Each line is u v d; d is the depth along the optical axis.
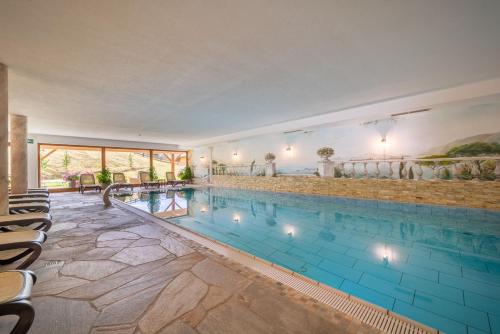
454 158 4.97
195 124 7.46
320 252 3.24
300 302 1.71
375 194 6.03
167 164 17.53
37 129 8.05
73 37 2.42
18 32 2.29
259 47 2.74
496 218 4.39
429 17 2.25
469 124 4.79
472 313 1.91
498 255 3.08
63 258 2.51
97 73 3.34
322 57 3.03
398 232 4.09
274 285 1.95
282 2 1.99
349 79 3.82
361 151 6.45
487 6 2.09
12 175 5.41
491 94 4.02
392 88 4.34
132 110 5.50
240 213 5.82
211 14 2.12
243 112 5.95
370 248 3.38
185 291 1.86
